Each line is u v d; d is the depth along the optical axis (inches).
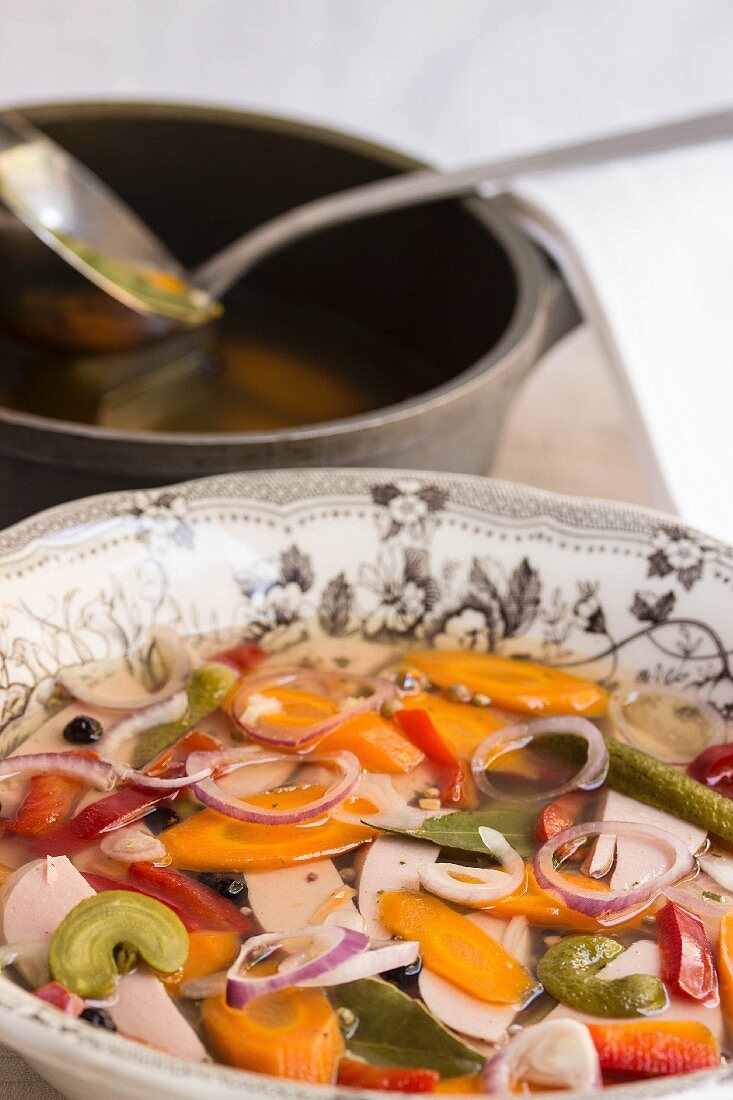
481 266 35.8
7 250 32.9
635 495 36.4
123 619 27.5
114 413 34.1
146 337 34.5
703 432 32.5
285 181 39.2
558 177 41.6
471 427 31.2
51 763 25.6
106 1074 21.4
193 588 27.9
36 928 23.9
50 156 35.8
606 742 26.2
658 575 28.0
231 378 36.2
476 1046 23.2
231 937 24.0
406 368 37.9
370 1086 22.7
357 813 25.4
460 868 24.7
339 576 28.5
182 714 26.6
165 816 25.3
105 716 26.7
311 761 26.1
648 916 24.5
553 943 24.2
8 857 24.8
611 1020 23.4
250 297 40.2
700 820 25.4
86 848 24.9
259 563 28.3
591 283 35.3
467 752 26.5
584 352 44.1
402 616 28.6
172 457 28.9
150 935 23.6
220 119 38.2
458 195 36.1
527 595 28.4
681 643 27.7
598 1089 22.3
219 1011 23.2
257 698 26.8
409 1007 23.3
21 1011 21.7
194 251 40.9
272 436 29.1
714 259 37.5
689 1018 23.5
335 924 24.1
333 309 39.6
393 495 28.7
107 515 27.6
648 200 40.4
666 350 34.2
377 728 26.4
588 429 39.3
